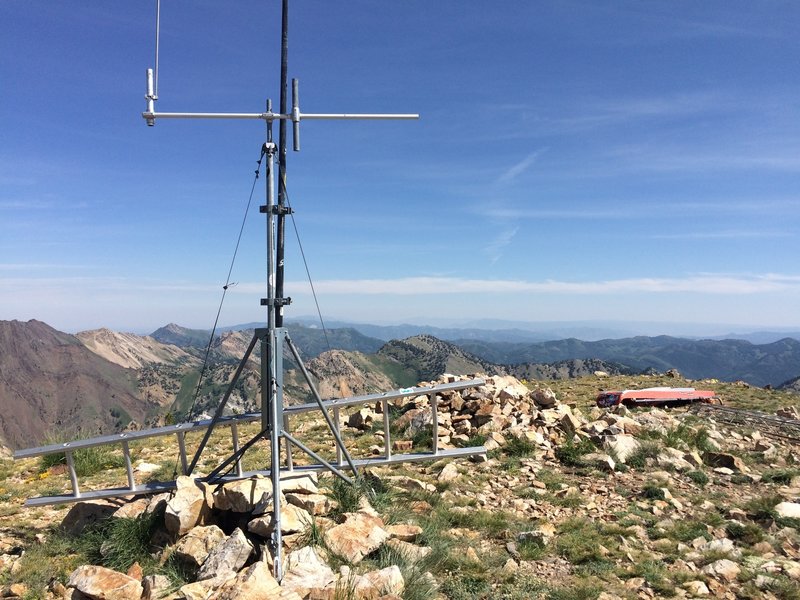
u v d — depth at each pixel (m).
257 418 3.16
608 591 2.63
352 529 2.75
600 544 3.05
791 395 8.84
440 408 5.54
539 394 5.55
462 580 2.65
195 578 2.51
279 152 2.92
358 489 3.17
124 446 3.15
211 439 5.75
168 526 2.79
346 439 5.16
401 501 3.41
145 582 2.47
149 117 2.80
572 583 2.70
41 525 3.41
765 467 4.53
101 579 2.46
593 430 4.83
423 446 4.65
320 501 2.97
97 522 3.04
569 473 4.16
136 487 3.15
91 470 4.75
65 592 2.58
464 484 3.82
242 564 2.50
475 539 3.06
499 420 4.97
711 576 2.81
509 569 2.77
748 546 3.15
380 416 5.79
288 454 3.27
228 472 3.33
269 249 2.83
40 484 4.44
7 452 6.27
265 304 2.84
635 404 6.62
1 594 2.61
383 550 2.67
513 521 3.29
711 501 3.75
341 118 2.92
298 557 2.47
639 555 2.98
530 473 4.08
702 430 5.03
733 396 8.82
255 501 2.86
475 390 5.69
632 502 3.66
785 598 2.66
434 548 2.80
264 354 2.98
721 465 4.49
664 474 4.19
